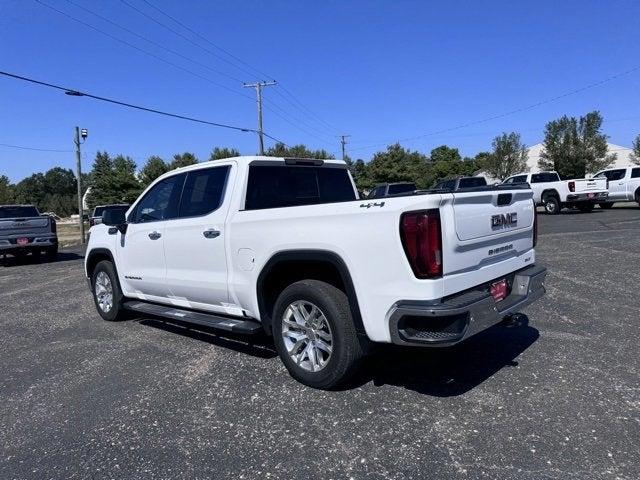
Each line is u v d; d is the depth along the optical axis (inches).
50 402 165.2
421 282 135.2
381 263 141.5
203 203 203.6
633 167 954.1
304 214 159.6
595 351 186.7
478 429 133.0
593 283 304.5
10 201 2091.5
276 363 190.9
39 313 308.0
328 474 116.6
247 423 143.3
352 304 149.4
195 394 165.0
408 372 174.9
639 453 119.3
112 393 169.6
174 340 228.4
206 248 196.4
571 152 1884.8
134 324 263.7
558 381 160.7
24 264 651.5
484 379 165.2
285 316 169.8
